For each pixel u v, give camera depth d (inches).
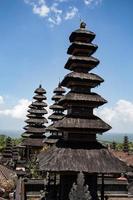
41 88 2556.6
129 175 1802.4
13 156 2960.1
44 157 1202.0
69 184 1123.9
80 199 976.3
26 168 2064.5
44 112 2514.8
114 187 1653.5
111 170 1078.4
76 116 1162.6
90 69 1219.2
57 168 1048.2
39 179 1646.2
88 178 1136.2
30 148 2484.0
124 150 3324.3
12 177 1660.9
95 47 1199.6
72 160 1078.4
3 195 1488.7
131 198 1594.5
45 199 1331.2
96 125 1146.7
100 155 1119.6
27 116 2556.6
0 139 4347.9
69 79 1180.5
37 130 2487.7
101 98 1177.4
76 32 1202.0
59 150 1120.8
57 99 2124.8
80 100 1156.5
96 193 1132.5
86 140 1160.2
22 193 1254.9
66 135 1174.3
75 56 1202.0
